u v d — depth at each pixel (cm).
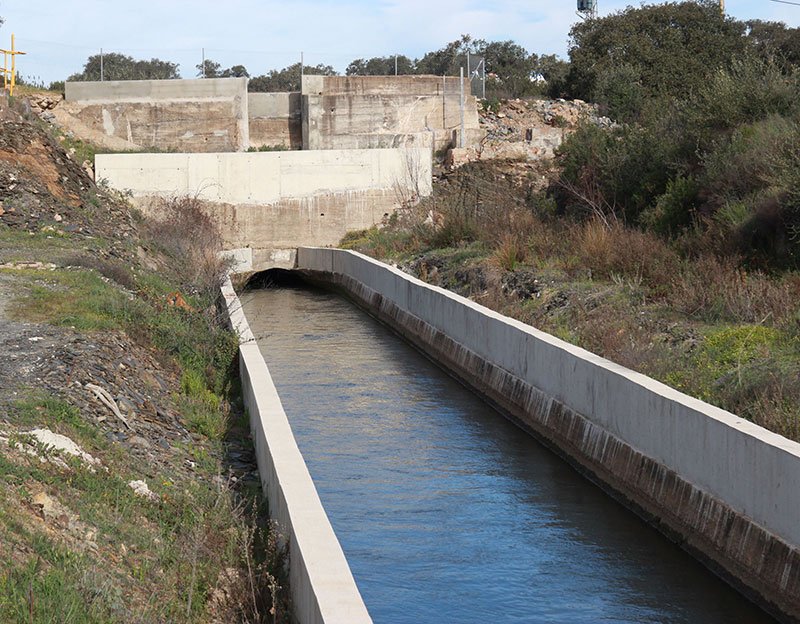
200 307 2547
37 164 3234
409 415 2058
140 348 1889
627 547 1356
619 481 1522
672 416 1367
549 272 2592
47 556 842
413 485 1606
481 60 5466
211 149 4709
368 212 4225
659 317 1969
